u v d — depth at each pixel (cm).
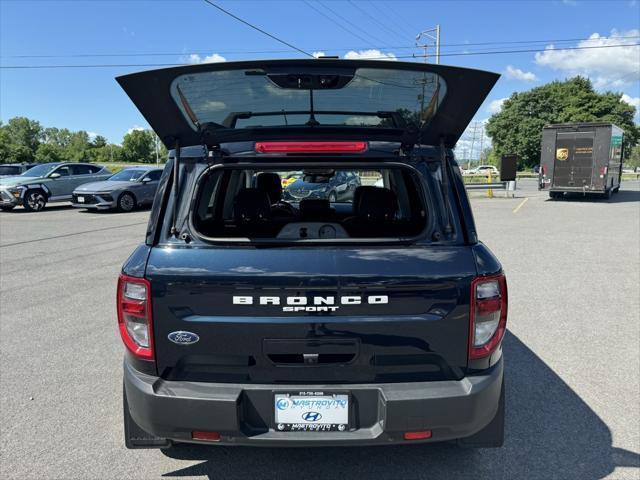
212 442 234
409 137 259
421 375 236
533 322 552
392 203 329
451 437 236
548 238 1159
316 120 270
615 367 430
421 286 229
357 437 229
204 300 230
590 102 7400
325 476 285
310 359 231
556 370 424
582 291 684
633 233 1237
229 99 251
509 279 756
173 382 236
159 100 242
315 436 230
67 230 1299
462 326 232
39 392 387
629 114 7806
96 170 2041
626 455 301
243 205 335
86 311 595
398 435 229
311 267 228
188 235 238
